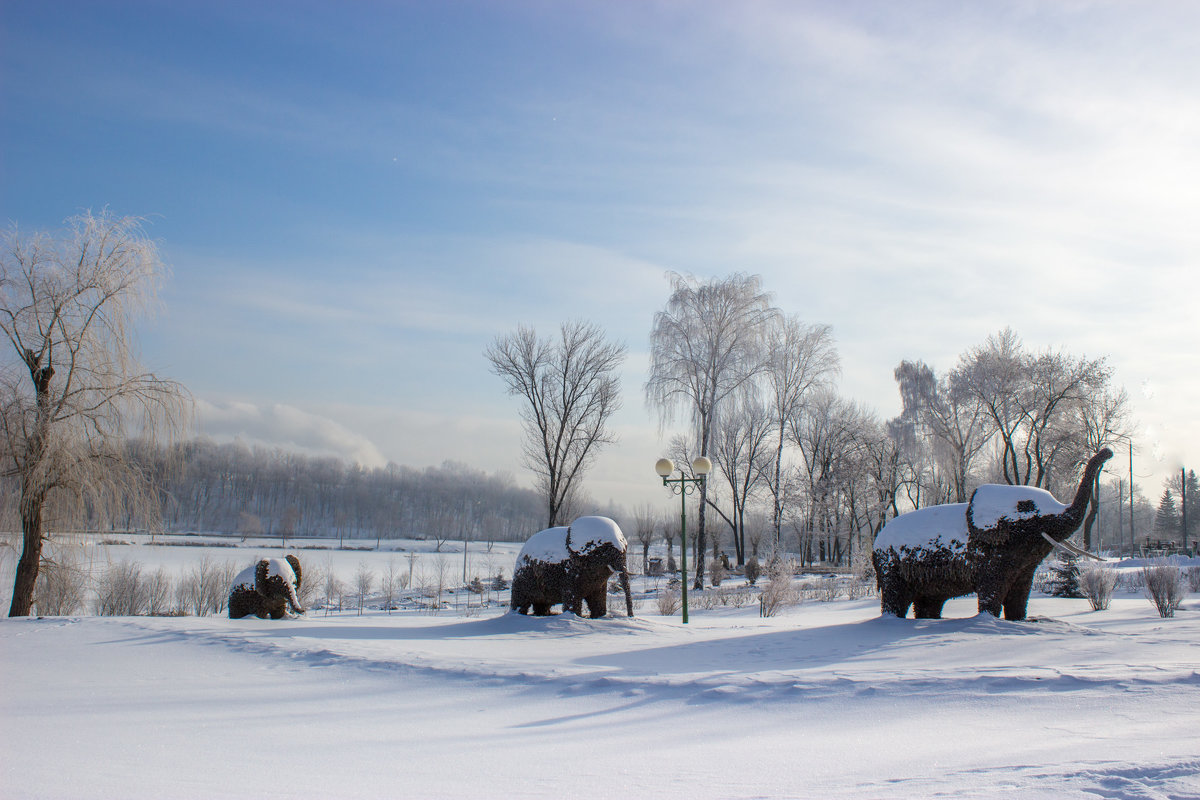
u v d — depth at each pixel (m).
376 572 46.78
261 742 6.28
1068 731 6.00
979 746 5.64
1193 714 6.45
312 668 9.93
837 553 54.72
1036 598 23.47
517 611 15.74
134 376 20.23
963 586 13.27
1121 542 71.50
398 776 5.19
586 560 15.23
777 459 42.81
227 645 11.79
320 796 4.70
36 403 18.80
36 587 19.86
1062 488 45.81
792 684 7.92
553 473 36.91
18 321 18.88
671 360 33.72
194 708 7.72
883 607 14.12
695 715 7.09
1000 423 40.06
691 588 32.25
